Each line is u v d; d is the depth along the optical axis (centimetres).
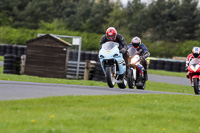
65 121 2030
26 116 2109
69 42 8438
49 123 1961
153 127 2136
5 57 7225
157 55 18988
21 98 2827
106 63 3638
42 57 7794
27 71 7856
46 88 3625
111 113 2380
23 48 11444
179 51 18588
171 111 2678
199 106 2931
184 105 2911
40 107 2423
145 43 19300
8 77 5266
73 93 3350
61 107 2477
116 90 3991
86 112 2341
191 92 6319
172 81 8331
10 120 1983
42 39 7794
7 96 2888
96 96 3108
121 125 2078
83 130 1870
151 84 7031
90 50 19275
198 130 2230
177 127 2230
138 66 4309
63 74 7731
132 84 4325
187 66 4644
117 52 3575
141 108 2702
